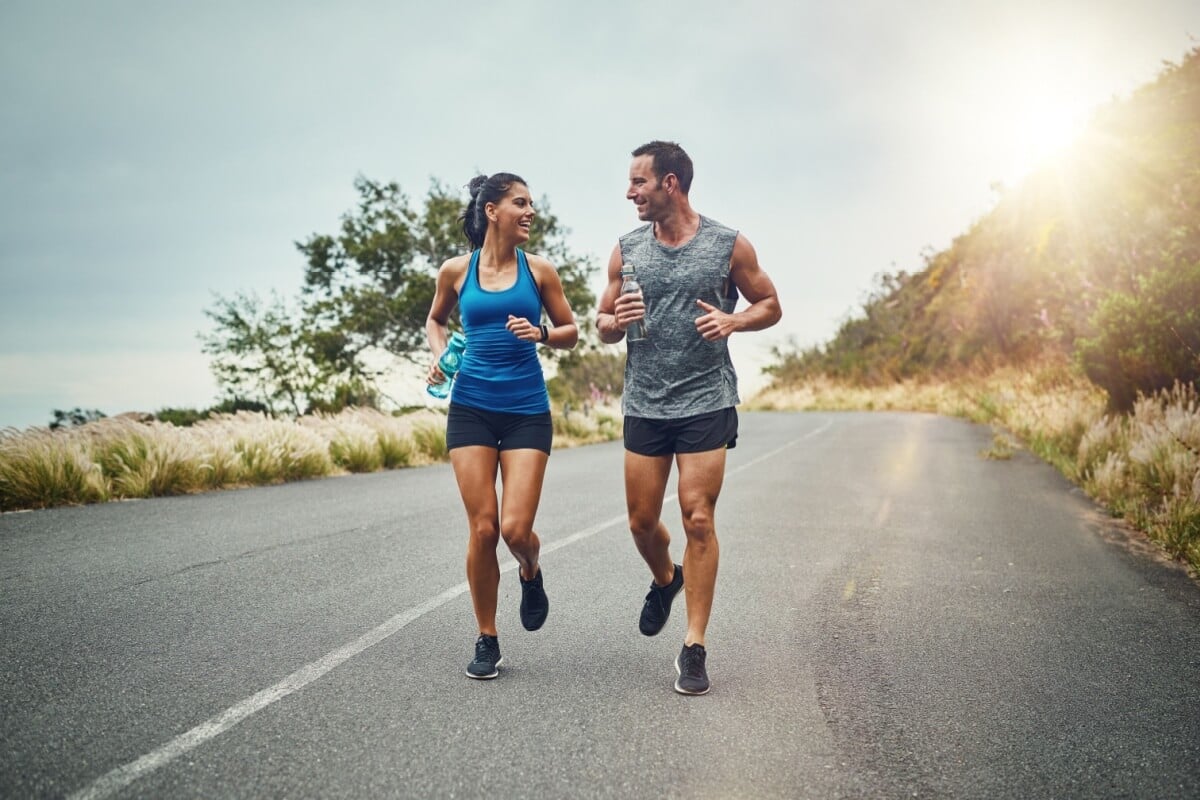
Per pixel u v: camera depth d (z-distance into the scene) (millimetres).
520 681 4215
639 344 4445
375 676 4238
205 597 5676
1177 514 7547
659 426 4383
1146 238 16641
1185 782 3242
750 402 39938
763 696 4055
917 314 40125
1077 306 20047
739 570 6637
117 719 3652
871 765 3350
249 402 19766
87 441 11305
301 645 4695
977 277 31812
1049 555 7152
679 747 3475
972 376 29094
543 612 4691
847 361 40000
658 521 4539
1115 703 3998
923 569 6672
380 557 6934
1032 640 4938
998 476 11984
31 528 8227
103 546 7336
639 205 4402
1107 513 9070
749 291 4473
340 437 14594
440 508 9547
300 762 3277
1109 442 11438
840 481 11664
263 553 7070
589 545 7500
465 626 5086
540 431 4492
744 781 3197
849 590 6047
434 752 3387
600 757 3371
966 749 3502
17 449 9906
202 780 3121
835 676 4336
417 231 25578
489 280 4523
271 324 22547
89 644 4664
